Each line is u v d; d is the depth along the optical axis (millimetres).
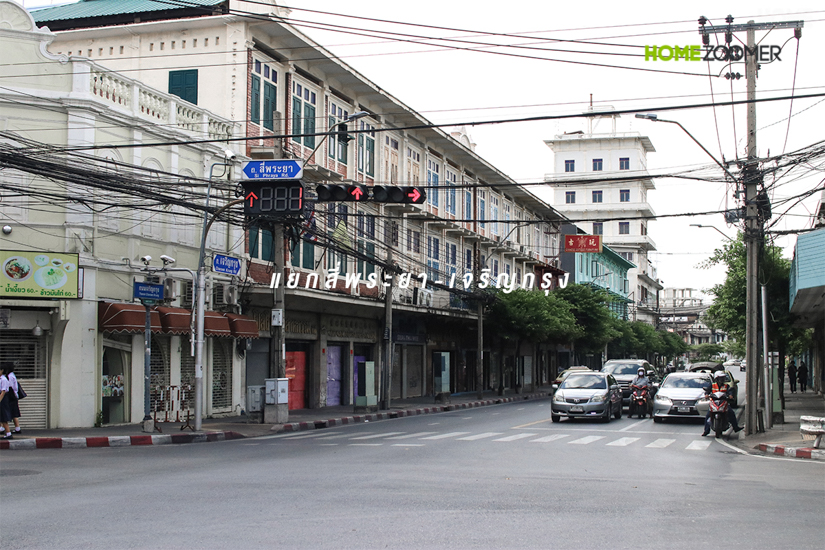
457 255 46969
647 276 109875
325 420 25594
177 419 24250
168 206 23703
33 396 20188
